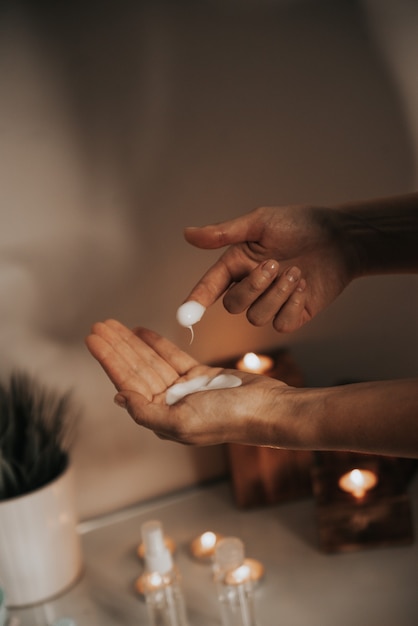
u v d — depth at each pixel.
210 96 1.07
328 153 1.12
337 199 1.13
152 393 0.87
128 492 1.16
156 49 1.04
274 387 0.80
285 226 0.91
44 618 1.00
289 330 0.88
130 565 1.07
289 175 1.11
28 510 0.99
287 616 0.96
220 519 1.12
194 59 1.05
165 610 0.97
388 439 0.73
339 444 0.76
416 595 0.96
